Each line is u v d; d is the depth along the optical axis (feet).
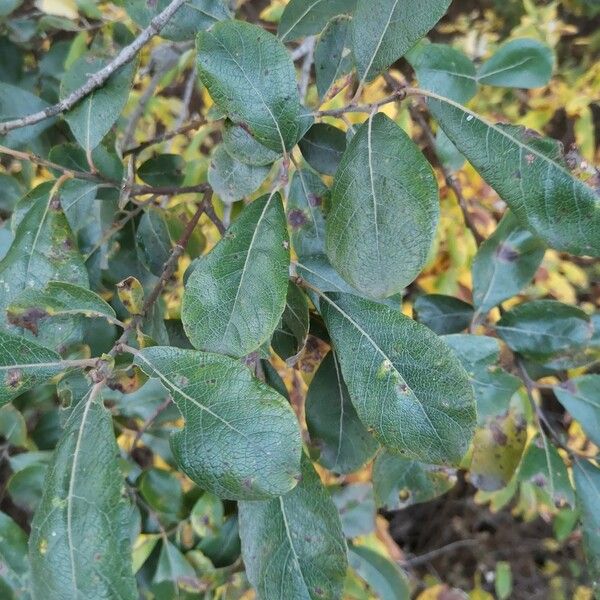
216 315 0.49
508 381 0.70
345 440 0.64
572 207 0.51
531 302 0.74
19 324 0.53
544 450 0.75
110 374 0.51
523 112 1.58
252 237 0.51
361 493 0.87
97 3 1.06
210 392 0.47
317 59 0.63
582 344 0.72
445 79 0.76
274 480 0.45
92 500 0.46
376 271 0.47
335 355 0.63
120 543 0.45
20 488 0.78
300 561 0.55
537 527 2.16
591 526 0.72
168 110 1.48
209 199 0.69
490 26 1.78
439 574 2.17
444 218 1.33
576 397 0.75
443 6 0.49
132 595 0.44
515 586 2.13
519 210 0.52
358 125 0.54
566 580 2.10
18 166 0.85
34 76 0.93
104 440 0.47
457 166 0.87
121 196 0.66
